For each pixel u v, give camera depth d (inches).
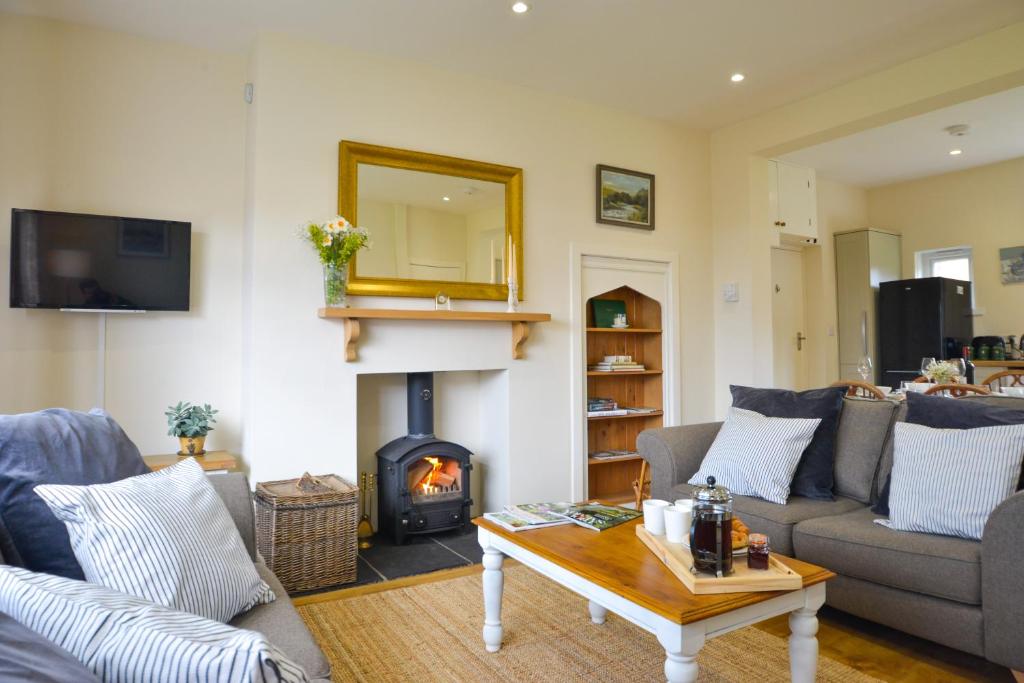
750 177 193.3
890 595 88.8
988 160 238.2
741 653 90.8
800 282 263.3
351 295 141.6
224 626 32.0
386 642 94.2
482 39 140.4
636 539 85.4
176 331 138.2
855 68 157.2
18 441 57.7
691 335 198.1
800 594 69.4
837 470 116.4
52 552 55.0
